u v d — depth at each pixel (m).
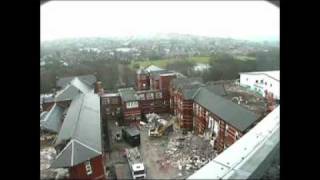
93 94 36.38
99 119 28.06
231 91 43.72
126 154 27.48
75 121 24.58
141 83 48.22
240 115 26.45
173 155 27.41
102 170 21.11
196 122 33.88
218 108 29.61
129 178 23.70
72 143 20.62
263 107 35.50
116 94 39.34
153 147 29.52
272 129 20.77
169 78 41.62
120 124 36.91
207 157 26.77
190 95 34.53
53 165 19.70
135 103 36.84
